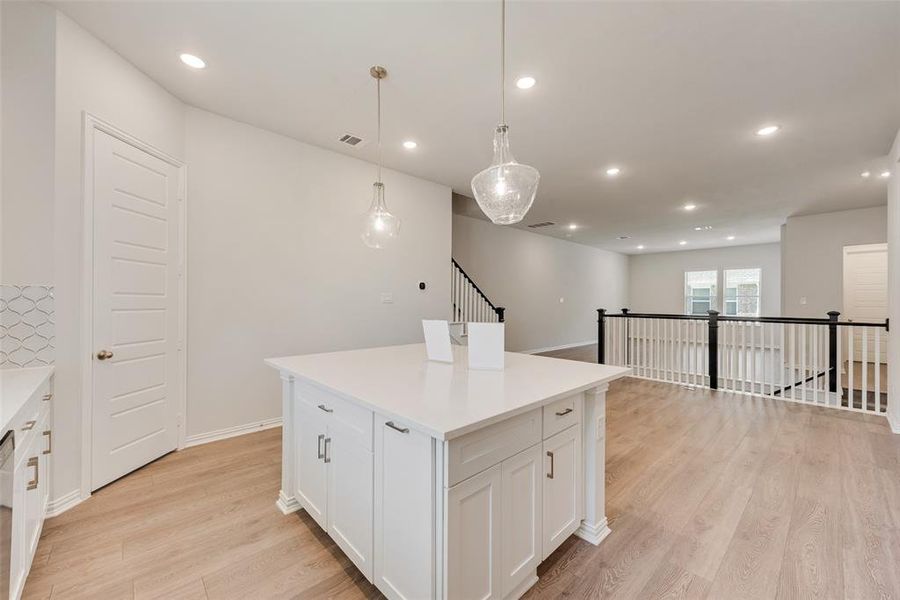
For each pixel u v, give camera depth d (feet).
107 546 6.12
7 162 6.79
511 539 4.89
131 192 8.45
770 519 6.87
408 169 14.58
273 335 11.58
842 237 20.11
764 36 7.18
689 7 6.49
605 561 5.82
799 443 10.41
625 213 21.13
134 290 8.56
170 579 5.43
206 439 10.35
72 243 7.34
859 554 5.91
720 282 33.73
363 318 13.75
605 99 9.46
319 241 12.59
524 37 7.32
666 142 11.87
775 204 18.90
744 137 11.43
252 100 9.76
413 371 6.79
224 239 10.62
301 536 6.45
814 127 10.73
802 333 14.38
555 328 29.89
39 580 5.37
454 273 18.34
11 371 6.73
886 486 7.99
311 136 11.75
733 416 12.81
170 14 6.91
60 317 7.16
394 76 8.67
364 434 5.24
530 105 9.78
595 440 6.32
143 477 8.41
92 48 7.55
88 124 7.54
